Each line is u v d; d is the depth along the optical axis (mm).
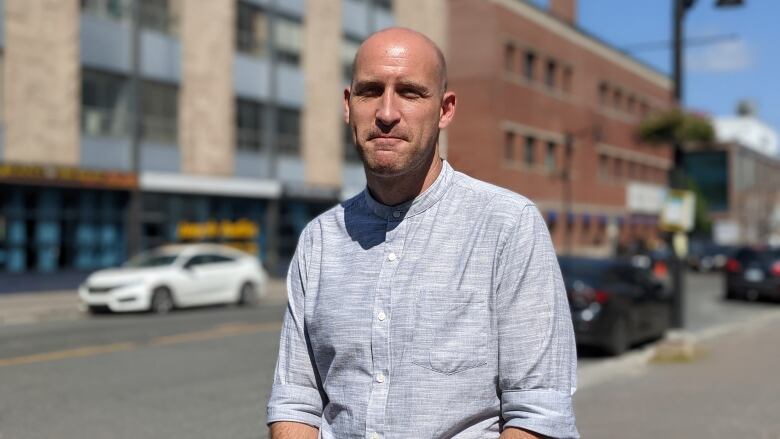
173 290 18688
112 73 24328
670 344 11086
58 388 8898
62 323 15969
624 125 52750
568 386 2111
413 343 2092
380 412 2088
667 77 59781
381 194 2248
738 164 82812
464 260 2129
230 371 10062
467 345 2084
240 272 20672
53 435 6895
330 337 2203
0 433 6941
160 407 7996
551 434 2027
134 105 24875
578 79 46906
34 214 22391
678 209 12234
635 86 54438
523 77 41250
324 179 31859
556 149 44500
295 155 30781
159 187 25453
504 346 2102
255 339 13094
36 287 22328
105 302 17906
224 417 7594
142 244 25219
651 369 10148
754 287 22859
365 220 2289
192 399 8383
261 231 29766
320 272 2314
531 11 41938
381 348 2113
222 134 27719
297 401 2334
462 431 2100
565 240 44906
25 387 8938
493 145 38125
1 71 21406
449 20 39375
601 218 49312
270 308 20047
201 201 27281
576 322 11750
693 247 44469
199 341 12820
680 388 8742
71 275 23266
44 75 22344
